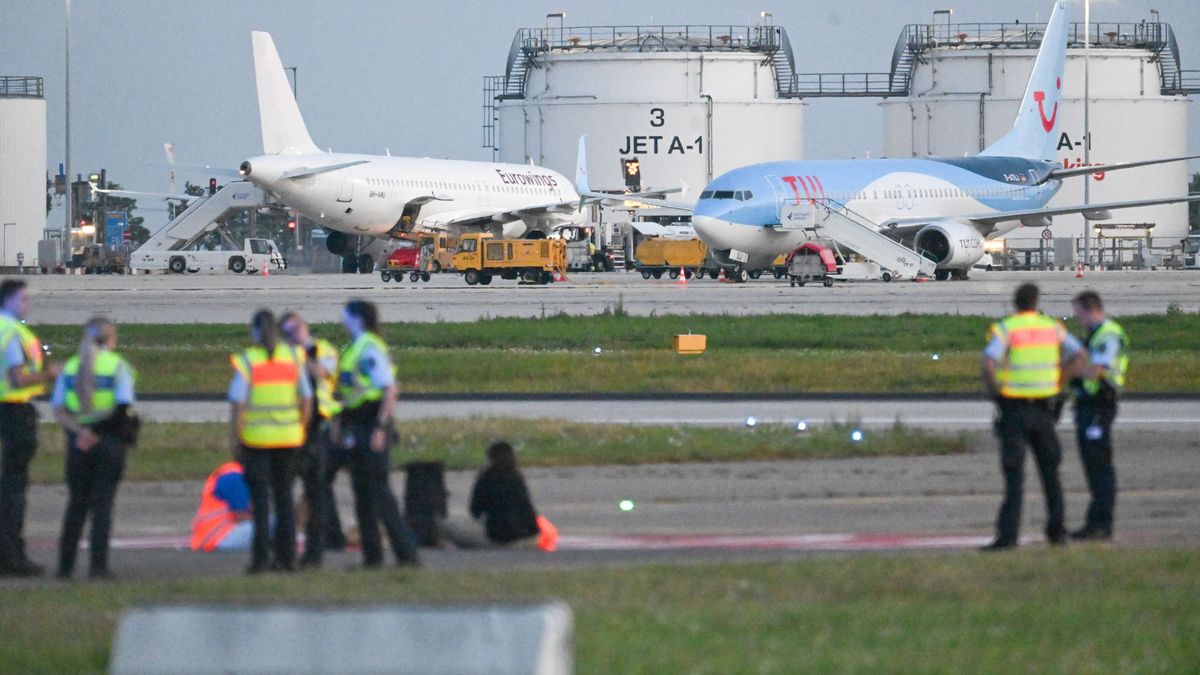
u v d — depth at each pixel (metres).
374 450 51.34
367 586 45.38
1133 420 92.75
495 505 54.06
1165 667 36.56
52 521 61.34
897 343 145.12
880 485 67.75
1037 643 38.47
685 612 41.22
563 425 85.94
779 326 163.12
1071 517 60.88
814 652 37.16
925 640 38.47
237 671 28.03
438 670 27.64
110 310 199.00
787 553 52.53
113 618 41.41
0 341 52.41
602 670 35.28
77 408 50.25
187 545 56.06
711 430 85.25
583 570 47.84
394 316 187.38
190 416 96.94
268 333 51.38
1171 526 57.97
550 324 165.50
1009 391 54.16
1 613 42.25
